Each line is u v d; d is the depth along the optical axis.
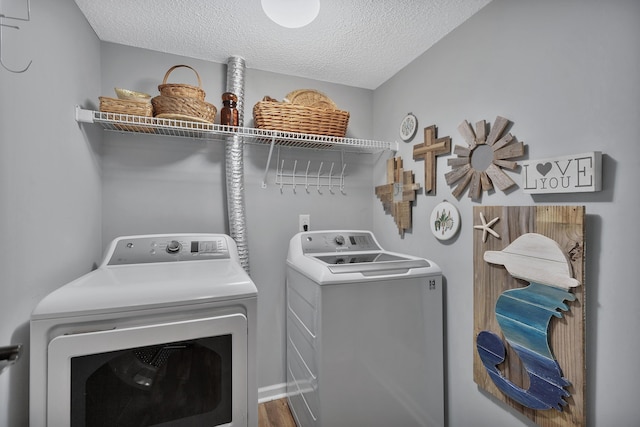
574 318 1.02
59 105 1.16
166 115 1.46
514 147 1.22
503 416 1.29
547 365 1.09
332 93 2.24
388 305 1.41
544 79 1.13
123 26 1.55
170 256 1.46
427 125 1.77
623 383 0.91
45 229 1.05
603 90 0.96
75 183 1.31
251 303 1.08
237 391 1.04
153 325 0.94
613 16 0.93
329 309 1.31
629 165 0.90
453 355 1.54
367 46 1.74
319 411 1.31
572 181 1.01
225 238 1.63
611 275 0.94
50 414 0.85
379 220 2.28
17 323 0.88
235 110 1.73
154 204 1.79
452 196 1.57
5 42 0.84
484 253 1.34
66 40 1.23
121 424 0.93
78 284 1.00
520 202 1.22
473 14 1.44
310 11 1.29
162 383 0.98
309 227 2.17
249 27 1.57
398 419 1.43
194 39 1.68
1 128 0.82
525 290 1.17
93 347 0.87
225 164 1.90
